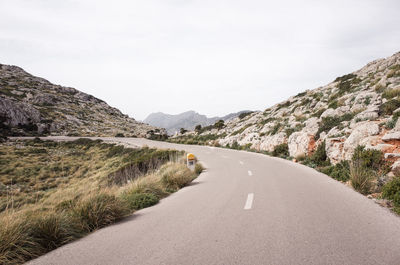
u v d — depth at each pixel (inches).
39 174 1122.7
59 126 3221.0
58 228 172.7
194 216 211.0
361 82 1216.8
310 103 1417.3
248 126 1793.8
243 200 255.4
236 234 159.3
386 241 134.7
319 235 148.1
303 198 246.1
